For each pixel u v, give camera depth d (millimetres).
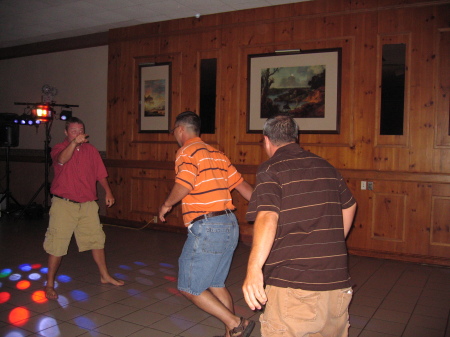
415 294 3949
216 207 2631
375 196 5262
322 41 5527
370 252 5297
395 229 5168
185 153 2688
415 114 5031
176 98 6641
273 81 5840
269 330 1772
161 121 6789
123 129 7172
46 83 8273
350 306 3617
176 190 2588
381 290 4059
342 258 1777
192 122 2889
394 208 5160
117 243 5898
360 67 5309
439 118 4918
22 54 8484
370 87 5258
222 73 6227
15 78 8758
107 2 5824
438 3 4879
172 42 6652
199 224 2584
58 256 3656
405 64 5070
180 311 3424
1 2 5875
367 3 5234
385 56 5168
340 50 5395
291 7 5699
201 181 2643
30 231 6434
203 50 6367
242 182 2967
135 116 7047
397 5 5074
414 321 3309
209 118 6352
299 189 1783
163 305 3551
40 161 8234
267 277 1815
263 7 5883
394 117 5137
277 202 1694
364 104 5297
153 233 6605
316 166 1857
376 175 5230
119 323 3162
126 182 7137
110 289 3934
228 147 6199
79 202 3705
